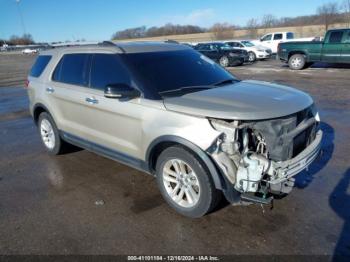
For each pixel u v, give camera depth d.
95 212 3.73
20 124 7.99
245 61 20.72
